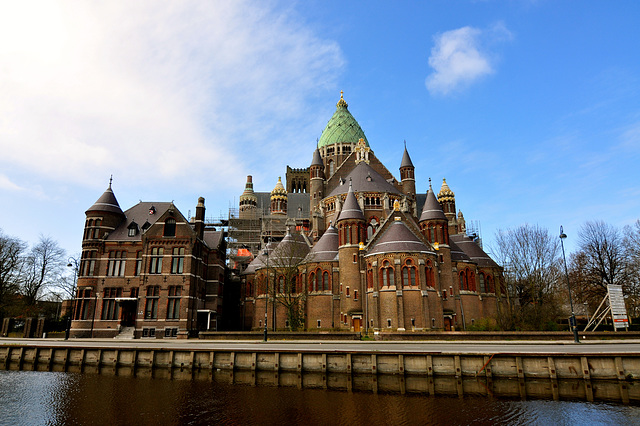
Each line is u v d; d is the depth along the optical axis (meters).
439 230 70.25
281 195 121.00
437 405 30.59
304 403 31.52
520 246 86.69
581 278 86.00
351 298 66.62
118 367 46.09
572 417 27.55
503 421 26.94
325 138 126.25
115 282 72.00
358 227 70.00
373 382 37.62
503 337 51.69
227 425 26.80
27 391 35.66
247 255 109.31
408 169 98.88
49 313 97.44
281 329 72.25
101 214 74.88
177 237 71.12
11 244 85.88
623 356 36.38
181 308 68.44
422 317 60.34
